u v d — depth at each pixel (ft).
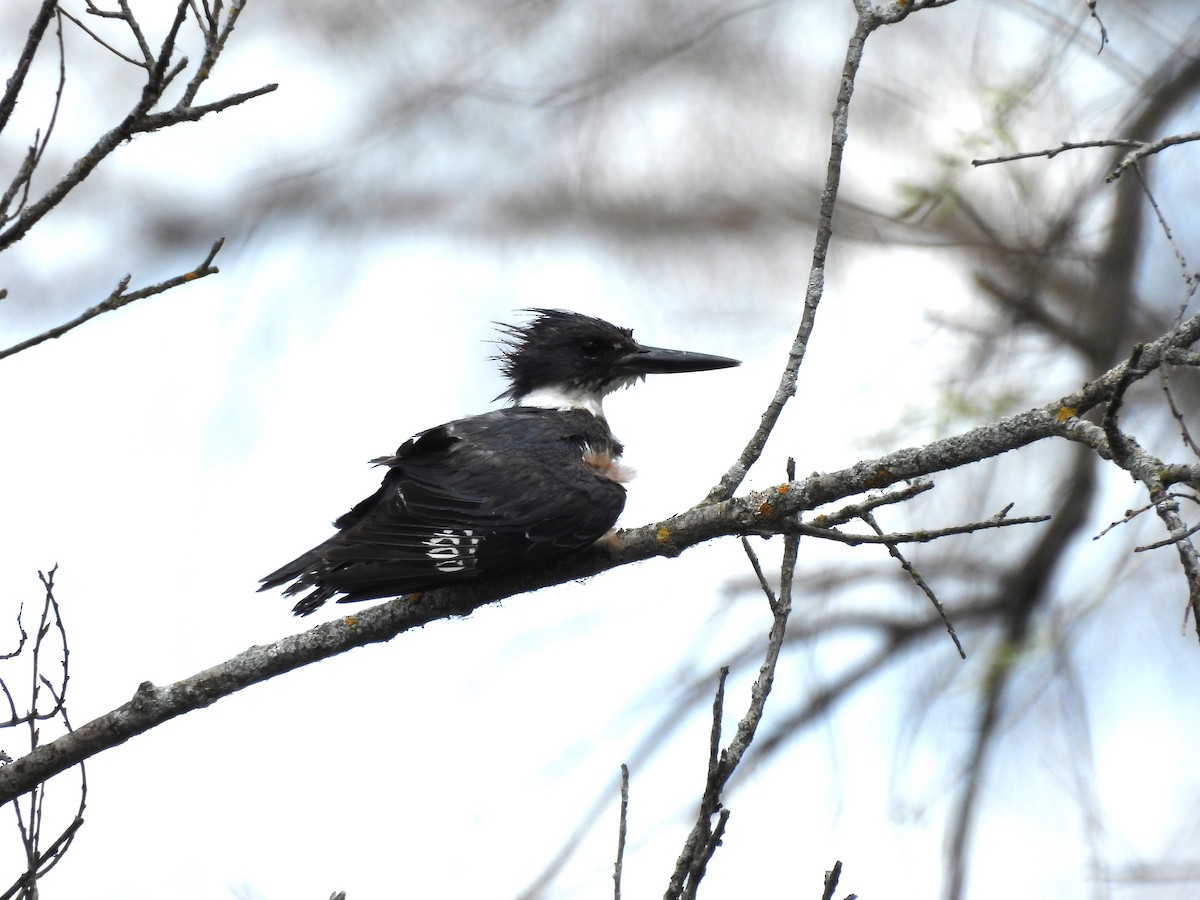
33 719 20.84
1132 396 39.68
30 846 18.80
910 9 22.13
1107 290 40.34
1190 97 40.19
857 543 19.83
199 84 18.76
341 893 17.47
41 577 20.90
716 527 23.00
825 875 16.92
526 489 25.30
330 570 24.50
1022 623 41.70
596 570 25.16
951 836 38.32
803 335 23.11
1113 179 19.07
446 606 24.94
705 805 17.12
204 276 18.81
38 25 17.69
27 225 18.31
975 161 20.88
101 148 18.45
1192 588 14.99
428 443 27.37
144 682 21.88
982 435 20.16
